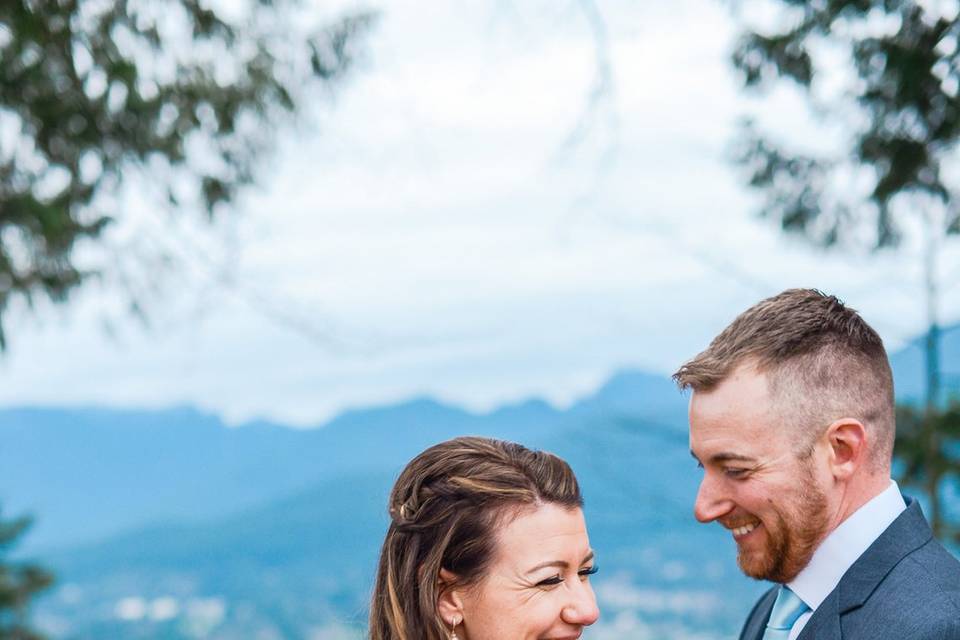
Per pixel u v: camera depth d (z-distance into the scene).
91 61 4.56
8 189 4.85
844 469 1.79
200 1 4.86
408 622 1.94
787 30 4.30
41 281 5.06
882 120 4.21
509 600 1.90
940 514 5.12
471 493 1.92
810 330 1.81
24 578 9.88
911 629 1.69
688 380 1.87
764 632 2.04
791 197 5.04
